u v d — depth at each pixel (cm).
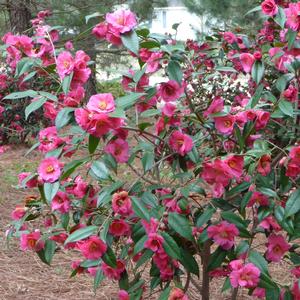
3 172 604
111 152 193
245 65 214
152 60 208
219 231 196
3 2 839
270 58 232
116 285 342
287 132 235
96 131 173
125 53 910
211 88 489
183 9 1031
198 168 196
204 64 301
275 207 198
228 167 181
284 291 212
